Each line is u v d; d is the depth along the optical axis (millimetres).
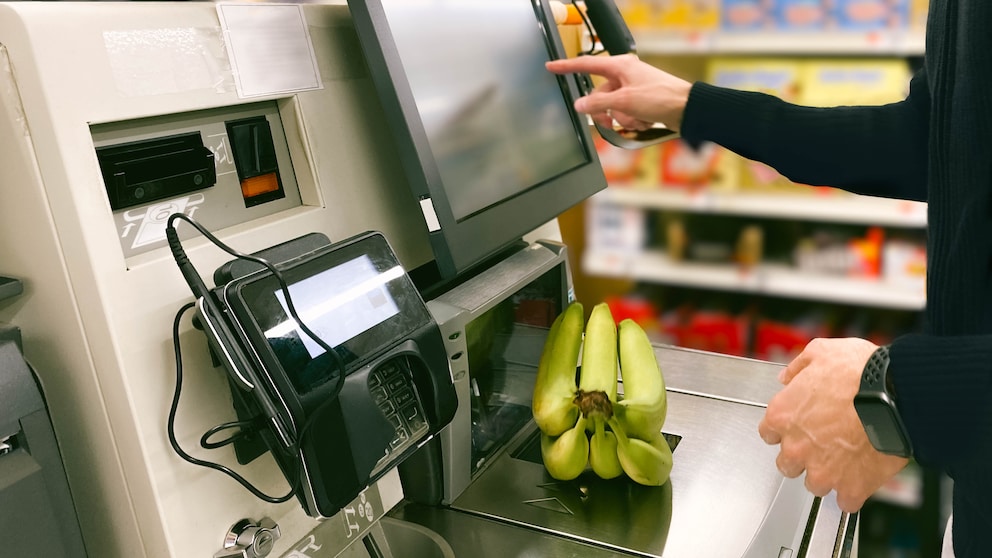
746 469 1001
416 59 937
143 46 749
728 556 839
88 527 778
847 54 2252
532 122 1138
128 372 709
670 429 1104
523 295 1137
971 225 701
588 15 1307
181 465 751
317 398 717
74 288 703
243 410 769
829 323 2447
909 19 2066
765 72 2268
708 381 1257
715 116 955
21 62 666
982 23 676
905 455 656
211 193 825
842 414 702
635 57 996
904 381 635
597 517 921
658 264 2562
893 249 2275
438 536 911
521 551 874
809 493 974
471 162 980
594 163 1269
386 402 798
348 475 748
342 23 993
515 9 1181
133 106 732
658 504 935
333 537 893
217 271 762
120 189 729
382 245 865
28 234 711
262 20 880
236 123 855
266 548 806
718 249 2521
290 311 712
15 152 689
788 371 791
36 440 668
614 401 938
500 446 1086
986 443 613
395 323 819
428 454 950
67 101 679
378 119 1022
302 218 897
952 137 723
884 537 2312
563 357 1021
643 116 983
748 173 2367
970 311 724
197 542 765
